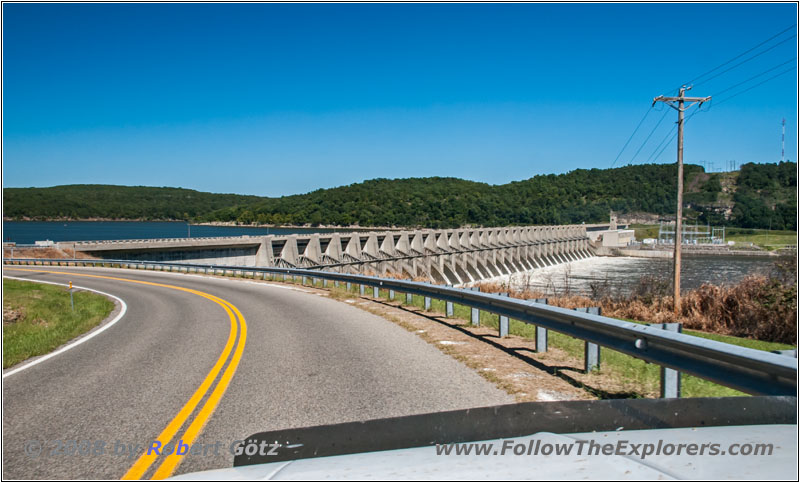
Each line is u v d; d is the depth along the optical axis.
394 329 10.70
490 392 5.89
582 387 6.01
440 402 5.59
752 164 168.88
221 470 3.30
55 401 6.13
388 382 6.49
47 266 48.00
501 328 9.41
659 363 5.24
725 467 2.65
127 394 6.36
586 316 6.33
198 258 58.22
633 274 77.94
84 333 12.27
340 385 6.44
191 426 5.07
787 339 12.11
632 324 5.60
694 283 37.00
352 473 2.87
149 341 10.53
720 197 162.12
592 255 143.88
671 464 2.72
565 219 184.25
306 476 2.88
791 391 3.89
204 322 13.14
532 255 117.75
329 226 192.62
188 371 7.57
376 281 17.14
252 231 171.88
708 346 4.56
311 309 14.95
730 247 117.56
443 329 10.48
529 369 6.95
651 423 3.44
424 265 86.00
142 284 27.83
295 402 5.78
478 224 185.50
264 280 29.19
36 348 9.93
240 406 5.70
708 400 3.52
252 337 10.44
